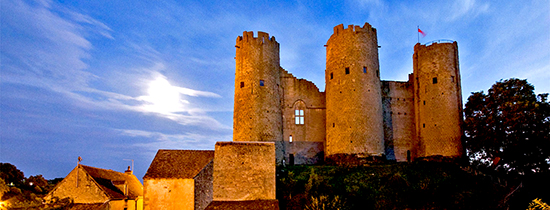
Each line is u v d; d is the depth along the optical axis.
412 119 54.25
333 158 47.69
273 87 50.38
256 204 28.95
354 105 47.81
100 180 34.97
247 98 48.66
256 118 48.00
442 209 34.84
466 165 45.81
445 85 49.84
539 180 39.50
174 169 34.44
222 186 29.92
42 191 50.00
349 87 48.44
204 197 34.66
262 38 51.19
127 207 36.50
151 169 34.31
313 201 32.62
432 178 40.88
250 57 50.00
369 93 48.72
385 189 38.03
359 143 46.78
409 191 37.69
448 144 48.03
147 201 32.88
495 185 39.09
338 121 48.31
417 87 53.25
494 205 35.44
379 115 49.12
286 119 52.59
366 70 49.34
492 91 44.31
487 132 42.66
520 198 36.94
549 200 37.06
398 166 44.56
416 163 46.38
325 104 53.88
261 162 30.62
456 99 49.78
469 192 37.19
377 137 47.94
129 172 45.44
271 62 51.03
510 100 42.00
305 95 53.78
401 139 53.31
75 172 33.66
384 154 48.56
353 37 49.94
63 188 33.34
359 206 35.28
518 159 40.59
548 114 40.44
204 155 36.69
